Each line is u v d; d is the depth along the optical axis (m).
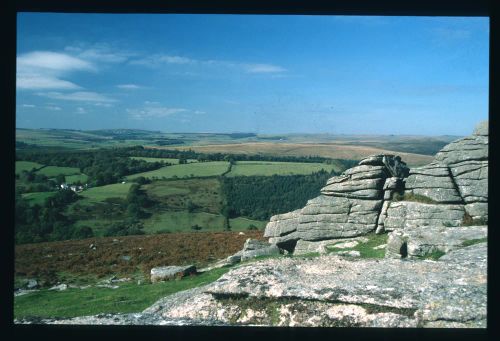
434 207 30.05
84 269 38.03
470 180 29.95
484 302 14.59
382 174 33.56
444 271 18.28
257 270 18.92
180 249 44.25
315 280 17.56
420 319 14.09
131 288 27.19
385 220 31.95
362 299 15.33
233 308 16.39
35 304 24.98
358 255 27.41
